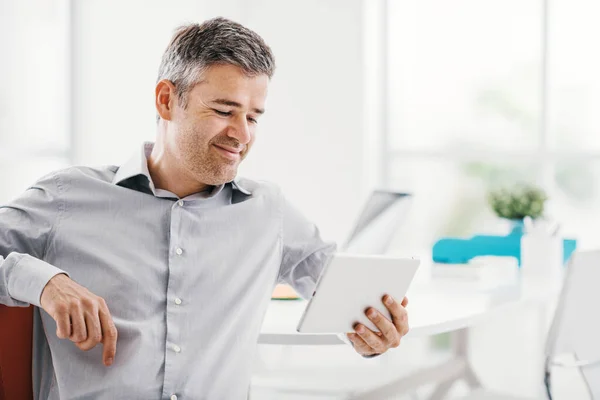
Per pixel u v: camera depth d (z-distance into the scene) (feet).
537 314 11.98
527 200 9.15
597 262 6.82
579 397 10.95
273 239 4.92
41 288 3.96
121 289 4.48
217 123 4.37
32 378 4.51
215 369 4.58
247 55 4.34
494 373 11.94
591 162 13.26
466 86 13.98
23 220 4.49
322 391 9.02
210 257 4.65
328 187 13.85
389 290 4.28
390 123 14.37
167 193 4.68
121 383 4.37
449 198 14.11
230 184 4.93
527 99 13.64
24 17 11.54
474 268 8.20
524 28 13.61
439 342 12.46
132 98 12.43
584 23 13.23
